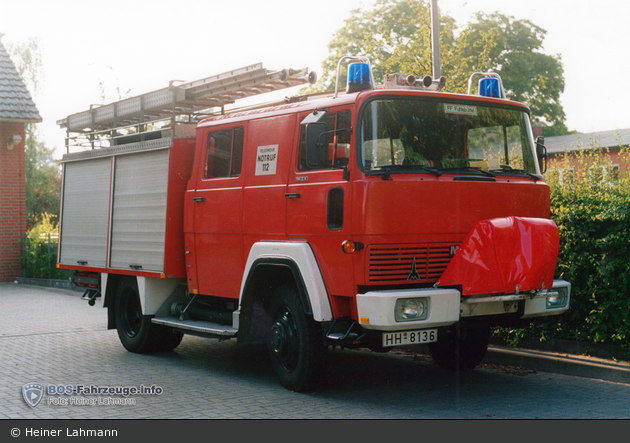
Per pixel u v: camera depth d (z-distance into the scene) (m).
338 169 6.23
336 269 6.18
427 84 6.98
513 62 31.41
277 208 6.88
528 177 6.89
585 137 32.03
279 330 6.86
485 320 6.44
